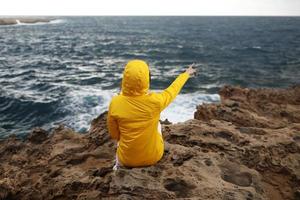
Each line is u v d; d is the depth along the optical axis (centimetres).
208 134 615
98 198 443
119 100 385
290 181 511
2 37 7506
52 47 5609
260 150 566
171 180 431
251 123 802
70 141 789
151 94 382
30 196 537
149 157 413
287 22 18038
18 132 1355
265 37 7681
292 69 3188
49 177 593
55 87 2191
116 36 8575
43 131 909
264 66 3400
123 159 414
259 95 1206
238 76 2820
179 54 4619
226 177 457
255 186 441
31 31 10144
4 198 546
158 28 12481
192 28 12081
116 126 395
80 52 4925
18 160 772
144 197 404
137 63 369
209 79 2664
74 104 1708
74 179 530
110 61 3934
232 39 7188
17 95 1888
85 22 19150
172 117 1432
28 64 3453
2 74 2716
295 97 1207
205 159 491
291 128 721
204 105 929
